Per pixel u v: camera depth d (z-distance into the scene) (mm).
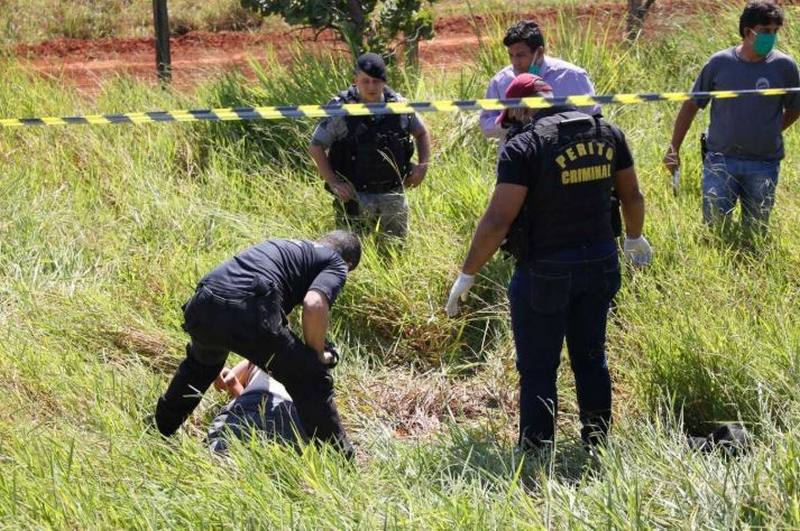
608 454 4930
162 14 11227
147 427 5391
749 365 5641
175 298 6922
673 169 7629
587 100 5156
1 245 7520
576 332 5523
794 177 8070
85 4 15586
